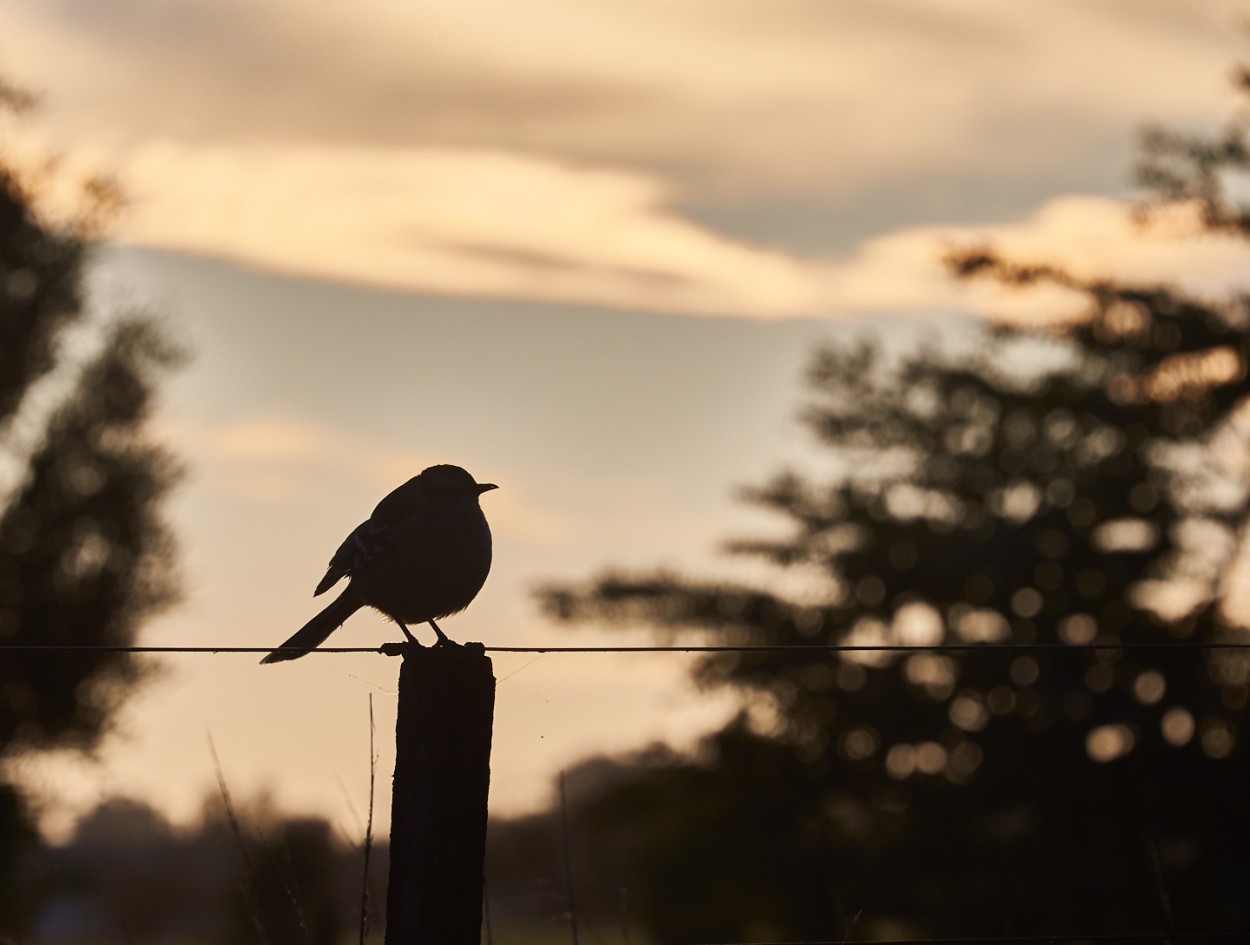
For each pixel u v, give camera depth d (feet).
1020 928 62.13
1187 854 60.13
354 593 23.73
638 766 79.97
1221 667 60.18
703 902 75.97
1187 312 59.41
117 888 36.06
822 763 74.38
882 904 69.67
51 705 56.29
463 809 13.82
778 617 76.28
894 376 76.02
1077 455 67.41
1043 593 65.05
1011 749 64.13
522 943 18.72
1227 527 61.72
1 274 56.18
